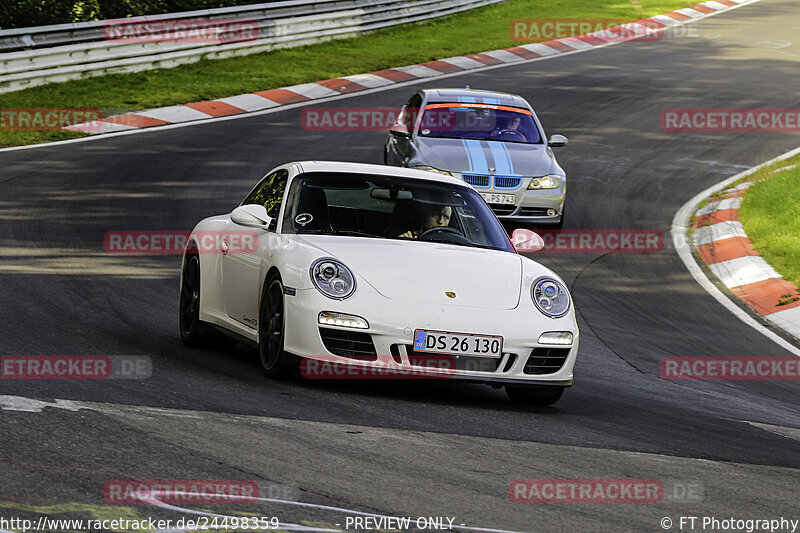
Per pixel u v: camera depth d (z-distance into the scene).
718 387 29.06
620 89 90.69
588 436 20.53
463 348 21.69
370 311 21.50
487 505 14.81
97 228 42.38
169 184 51.88
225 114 70.69
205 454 15.95
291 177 25.83
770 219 51.88
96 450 15.55
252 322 24.27
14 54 69.31
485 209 26.67
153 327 28.84
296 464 15.91
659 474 17.80
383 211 25.14
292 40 94.56
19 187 48.69
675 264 46.19
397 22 110.62
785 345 35.28
